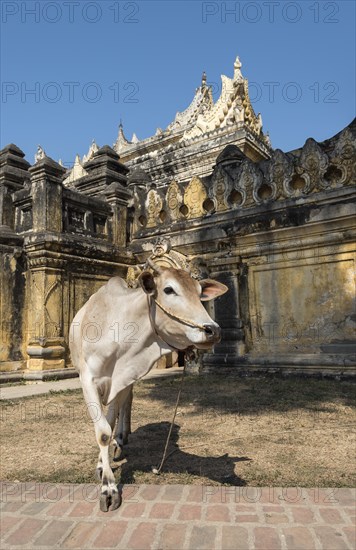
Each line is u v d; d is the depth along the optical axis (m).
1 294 9.12
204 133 16.59
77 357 3.72
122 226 11.72
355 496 2.95
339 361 7.82
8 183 10.20
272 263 9.05
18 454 4.13
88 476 3.50
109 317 3.37
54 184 9.86
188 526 2.57
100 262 10.73
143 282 3.02
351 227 7.97
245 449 4.13
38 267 9.52
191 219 10.41
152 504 2.88
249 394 6.87
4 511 2.83
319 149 8.34
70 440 4.57
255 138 15.81
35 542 2.43
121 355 3.31
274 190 8.93
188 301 2.92
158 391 7.39
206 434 4.67
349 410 5.58
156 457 3.96
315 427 4.83
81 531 2.54
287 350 8.70
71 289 10.05
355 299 7.93
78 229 10.52
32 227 9.86
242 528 2.53
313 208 8.29
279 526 2.55
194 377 8.98
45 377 9.00
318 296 8.41
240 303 9.47
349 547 2.31
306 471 3.50
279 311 8.91
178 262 3.35
